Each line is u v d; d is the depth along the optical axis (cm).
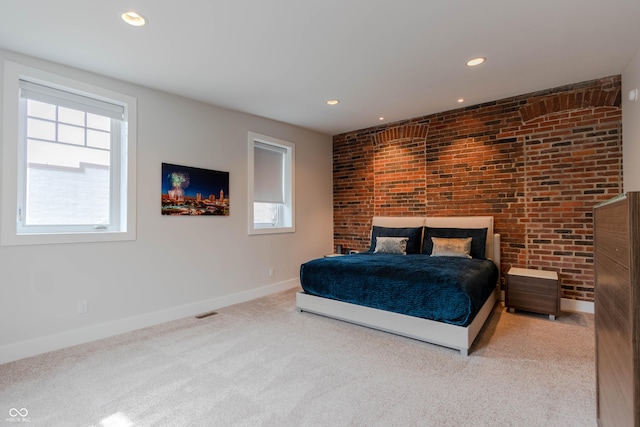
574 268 357
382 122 496
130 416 180
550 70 314
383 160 512
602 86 336
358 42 256
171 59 278
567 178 358
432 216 459
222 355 257
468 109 425
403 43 259
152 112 339
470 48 268
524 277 345
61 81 280
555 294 329
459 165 434
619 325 109
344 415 180
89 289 292
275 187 485
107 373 229
